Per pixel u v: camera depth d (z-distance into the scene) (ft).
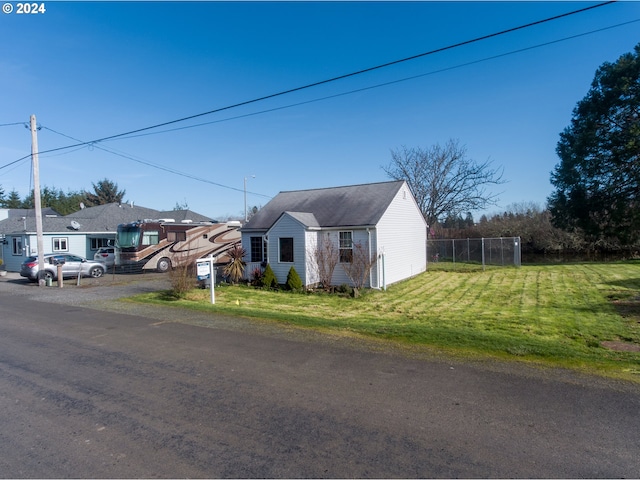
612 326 27.73
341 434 12.23
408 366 18.42
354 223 52.90
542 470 10.18
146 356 20.83
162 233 77.71
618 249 109.19
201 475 10.19
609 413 13.33
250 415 13.64
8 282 67.87
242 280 59.82
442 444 11.54
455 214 111.04
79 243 92.68
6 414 14.05
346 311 36.68
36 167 60.49
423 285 55.88
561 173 98.89
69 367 19.17
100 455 11.24
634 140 81.97
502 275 65.26
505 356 19.67
